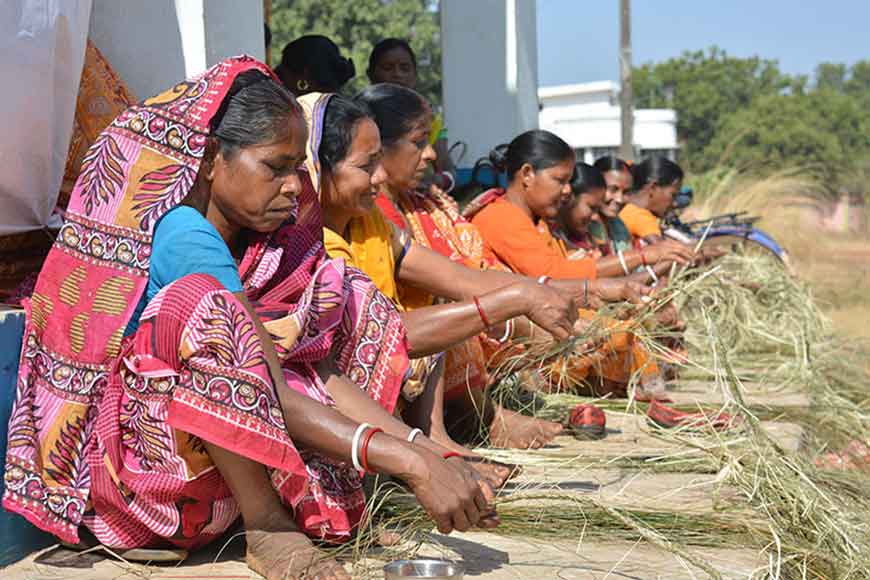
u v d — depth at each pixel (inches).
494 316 138.6
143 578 108.4
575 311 139.4
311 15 916.0
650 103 1600.6
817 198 636.7
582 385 202.1
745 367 257.4
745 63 1705.2
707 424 162.6
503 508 129.2
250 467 105.9
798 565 117.0
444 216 177.8
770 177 628.1
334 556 110.7
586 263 202.2
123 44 156.7
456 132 299.9
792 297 286.0
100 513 111.3
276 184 111.4
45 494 111.7
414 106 159.6
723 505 133.6
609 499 136.3
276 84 112.1
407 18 951.0
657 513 129.3
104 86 144.5
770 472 135.6
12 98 125.8
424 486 100.0
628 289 176.2
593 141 839.1
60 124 134.0
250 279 115.9
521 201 210.1
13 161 127.9
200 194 112.7
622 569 112.7
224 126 110.0
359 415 115.8
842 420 211.8
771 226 596.7
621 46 651.5
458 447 145.3
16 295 131.3
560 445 167.3
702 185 649.0
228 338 101.2
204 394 100.6
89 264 111.4
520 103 301.6
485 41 296.7
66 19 130.3
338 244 136.3
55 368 112.9
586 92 1057.5
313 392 114.7
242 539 119.6
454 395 159.5
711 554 118.8
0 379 114.1
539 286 138.3
